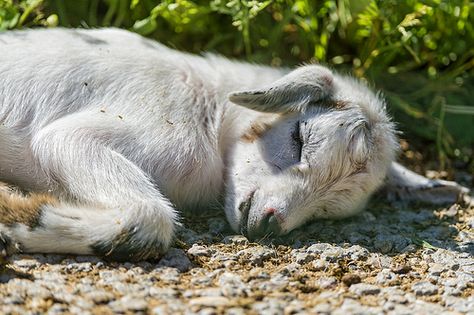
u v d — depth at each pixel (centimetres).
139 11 993
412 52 963
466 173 980
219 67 803
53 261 620
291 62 1027
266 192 707
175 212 684
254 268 652
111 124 697
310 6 970
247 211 706
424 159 988
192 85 757
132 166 682
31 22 893
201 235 709
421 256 716
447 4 980
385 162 763
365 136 737
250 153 738
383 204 855
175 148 714
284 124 738
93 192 665
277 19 1012
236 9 908
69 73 720
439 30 1009
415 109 1012
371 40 983
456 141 1013
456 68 1042
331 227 759
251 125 753
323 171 717
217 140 754
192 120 735
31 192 679
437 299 620
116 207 646
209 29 1028
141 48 770
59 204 644
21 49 729
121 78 729
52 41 744
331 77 755
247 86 788
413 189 849
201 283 608
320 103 745
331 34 1023
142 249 631
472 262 698
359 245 720
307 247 699
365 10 956
